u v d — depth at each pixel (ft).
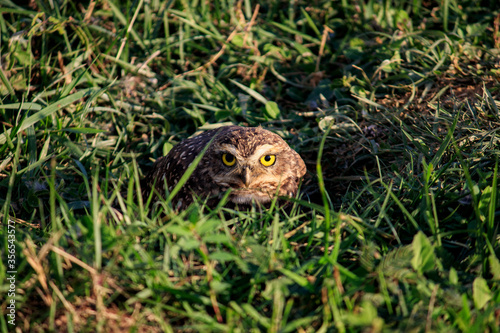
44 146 26.78
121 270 16.83
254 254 18.01
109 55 35.24
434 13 37.06
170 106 34.40
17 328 16.51
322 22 39.17
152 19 38.06
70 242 17.98
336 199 28.25
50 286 17.31
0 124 29.96
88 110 29.91
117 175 29.01
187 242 16.61
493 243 19.29
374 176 27.94
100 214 18.12
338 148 30.42
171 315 17.02
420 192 22.77
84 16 36.52
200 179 26.40
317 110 33.12
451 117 27.76
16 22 33.78
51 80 32.65
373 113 31.45
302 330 15.71
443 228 21.31
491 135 25.20
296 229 20.22
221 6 39.63
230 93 34.68
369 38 36.86
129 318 16.44
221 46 37.60
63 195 27.37
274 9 39.75
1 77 29.07
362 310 16.30
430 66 32.78
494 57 31.50
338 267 16.72
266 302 16.99
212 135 27.61
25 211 25.82
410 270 17.67
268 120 32.76
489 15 35.60
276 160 26.48
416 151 27.55
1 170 26.09
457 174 24.34
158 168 29.01
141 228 19.45
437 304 16.44
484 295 16.38
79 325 16.42
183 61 36.14
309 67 35.88
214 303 16.44
